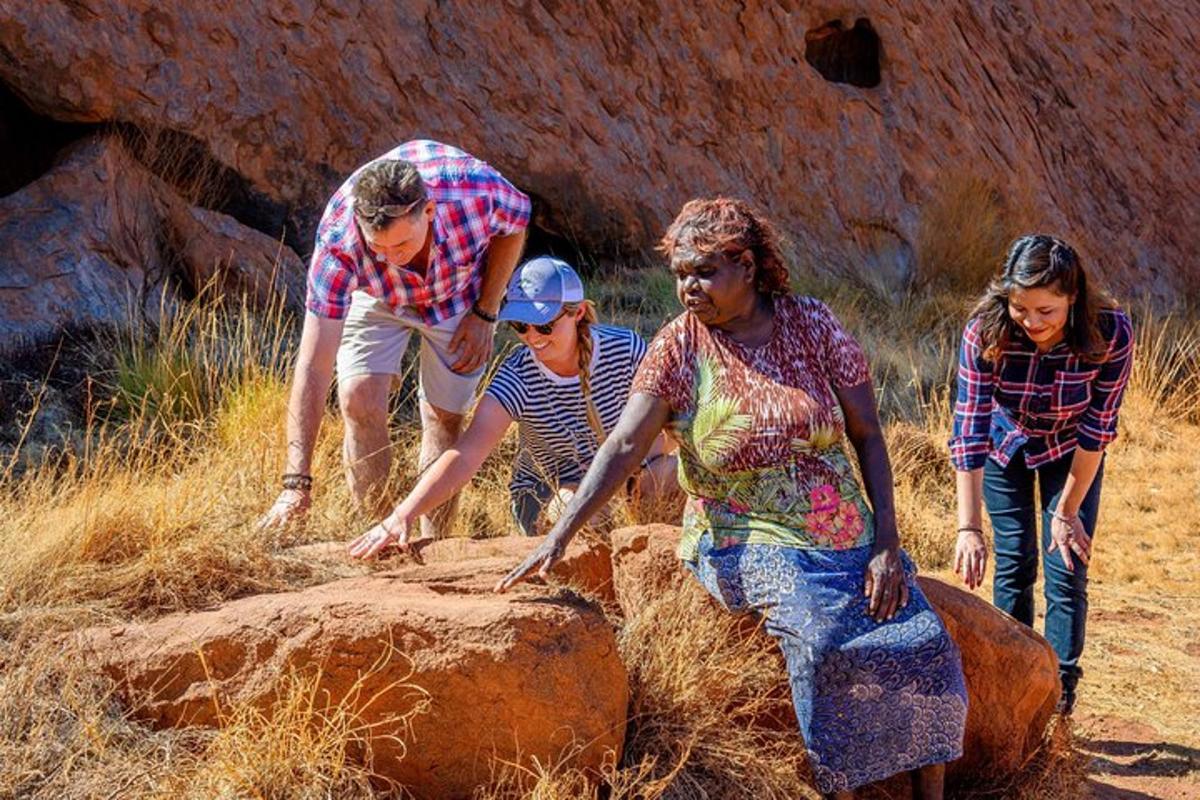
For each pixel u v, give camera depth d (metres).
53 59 7.20
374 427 4.82
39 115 7.46
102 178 7.25
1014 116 12.55
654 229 9.72
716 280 3.45
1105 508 7.51
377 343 4.83
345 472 4.96
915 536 6.55
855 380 3.54
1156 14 14.71
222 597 3.74
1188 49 14.80
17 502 4.77
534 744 3.28
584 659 3.34
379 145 8.51
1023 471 4.50
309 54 8.28
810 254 10.32
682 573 3.88
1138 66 14.15
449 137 8.83
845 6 11.39
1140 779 4.34
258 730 3.27
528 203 4.78
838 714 3.32
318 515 4.58
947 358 9.13
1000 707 3.84
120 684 3.38
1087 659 5.41
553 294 4.30
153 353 6.70
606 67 9.77
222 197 7.96
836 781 3.33
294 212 8.19
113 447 6.00
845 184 10.85
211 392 6.30
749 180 10.35
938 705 3.34
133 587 3.74
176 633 3.42
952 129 11.70
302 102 8.20
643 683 3.61
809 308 3.56
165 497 4.27
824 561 3.45
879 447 3.55
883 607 3.38
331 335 4.48
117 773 3.18
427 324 4.80
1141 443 8.61
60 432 6.05
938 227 10.95
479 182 4.64
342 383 4.85
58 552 3.86
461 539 4.18
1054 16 13.62
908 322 9.67
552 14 9.59
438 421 5.03
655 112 9.98
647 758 3.48
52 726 3.27
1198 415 9.13
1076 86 13.41
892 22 11.66
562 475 4.78
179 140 7.70
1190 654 5.51
